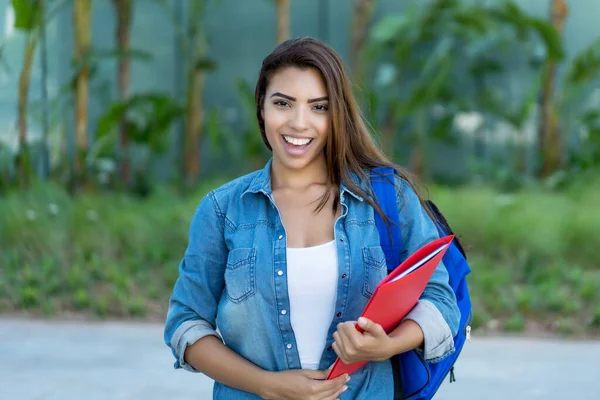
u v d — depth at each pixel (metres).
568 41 11.38
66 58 11.28
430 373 1.90
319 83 1.89
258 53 12.23
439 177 11.71
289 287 1.86
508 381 4.47
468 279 6.62
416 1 11.59
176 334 1.91
